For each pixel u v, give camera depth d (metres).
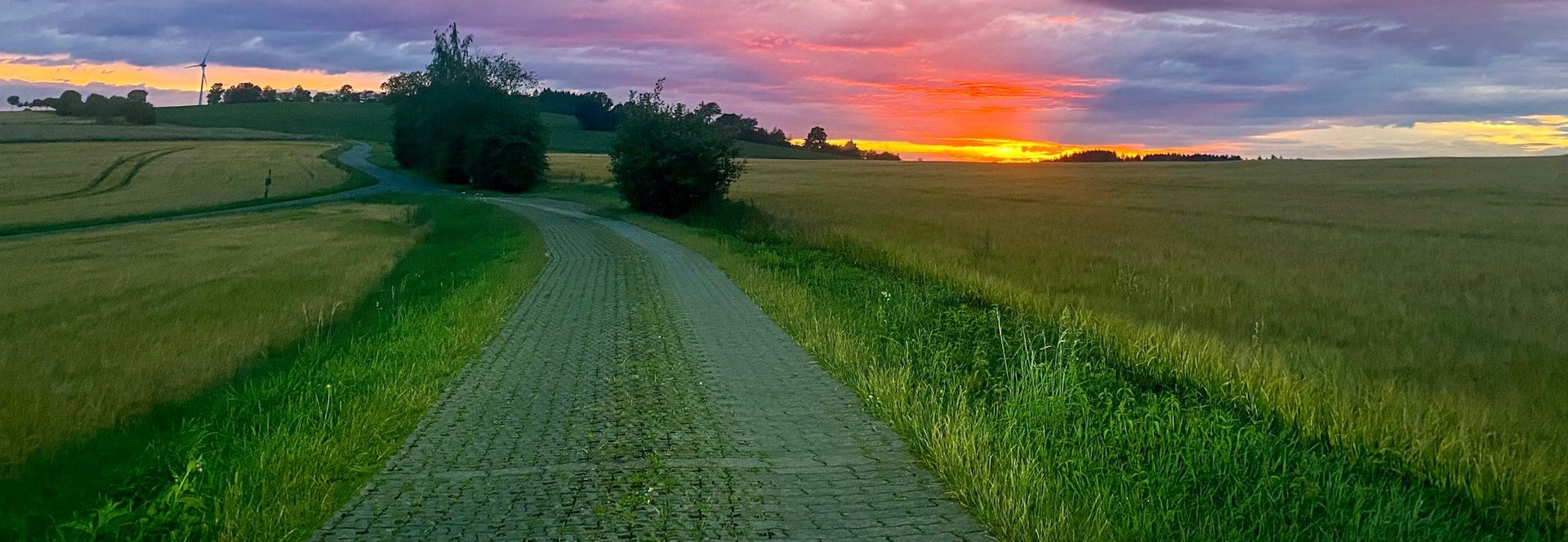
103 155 95.69
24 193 67.75
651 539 4.79
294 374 8.85
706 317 13.12
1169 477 5.55
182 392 9.13
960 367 8.93
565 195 70.19
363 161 108.62
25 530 5.25
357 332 12.31
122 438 7.45
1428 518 5.18
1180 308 15.08
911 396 7.45
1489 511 5.65
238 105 183.75
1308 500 5.28
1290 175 71.56
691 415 7.41
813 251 25.31
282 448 5.87
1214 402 7.98
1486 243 28.30
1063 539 4.52
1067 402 7.09
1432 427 6.91
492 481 5.76
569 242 29.84
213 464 5.79
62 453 7.03
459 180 84.94
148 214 53.53
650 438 6.73
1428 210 44.34
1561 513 5.53
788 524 4.99
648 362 9.70
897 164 107.06
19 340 12.97
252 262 27.64
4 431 7.50
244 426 6.84
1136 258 23.08
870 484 5.68
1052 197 57.81
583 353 10.26
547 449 6.47
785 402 7.86
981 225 34.81
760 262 21.19
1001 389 7.91
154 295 19.66
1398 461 6.47
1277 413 7.61
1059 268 20.75
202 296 18.30
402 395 7.59
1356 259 23.44
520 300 15.09
